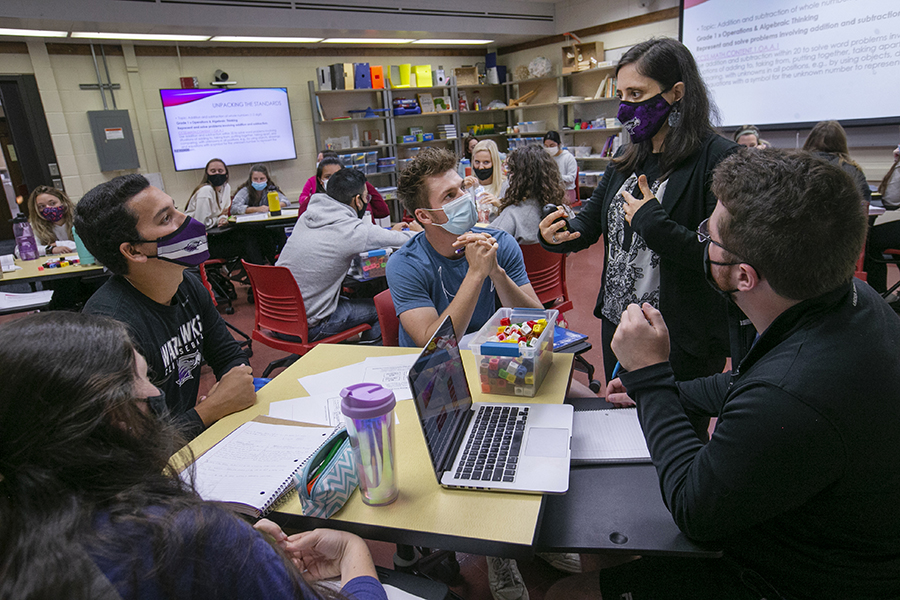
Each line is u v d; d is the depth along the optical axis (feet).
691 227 4.79
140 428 1.77
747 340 3.65
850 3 14.48
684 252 4.37
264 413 4.14
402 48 26.71
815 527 2.60
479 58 29.48
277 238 17.78
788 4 15.84
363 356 5.14
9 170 23.98
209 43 21.58
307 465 3.03
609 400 4.27
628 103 4.91
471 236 5.00
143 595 1.46
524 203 9.30
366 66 24.29
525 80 27.68
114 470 1.62
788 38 16.03
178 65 21.26
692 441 2.88
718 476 2.50
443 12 22.95
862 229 2.39
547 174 9.16
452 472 3.20
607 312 5.72
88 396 1.58
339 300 9.68
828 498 2.50
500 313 4.72
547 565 5.42
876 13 14.03
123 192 4.20
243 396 4.22
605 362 5.95
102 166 20.40
